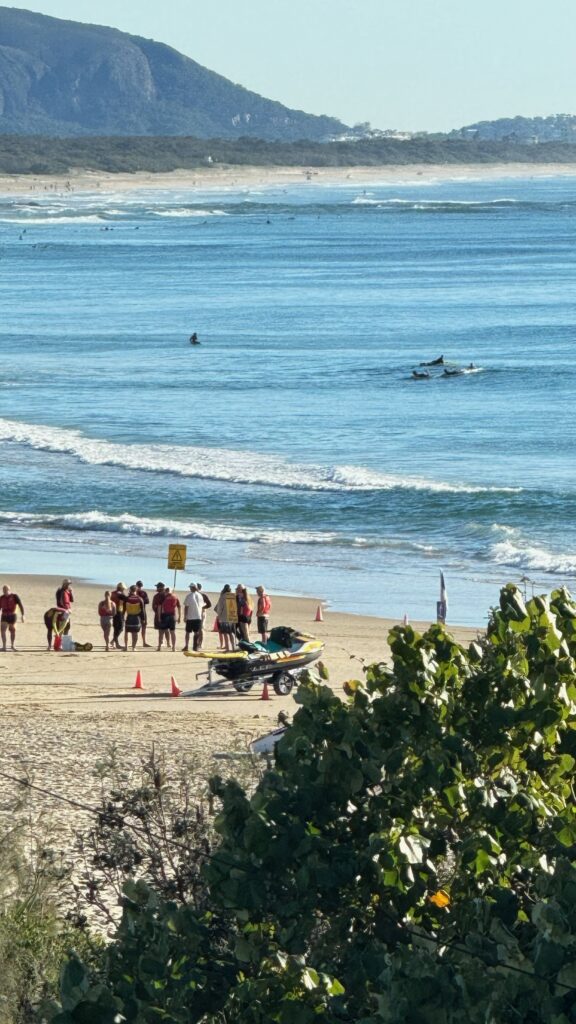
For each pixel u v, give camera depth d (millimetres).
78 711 38844
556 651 13062
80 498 81000
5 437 101062
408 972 9461
